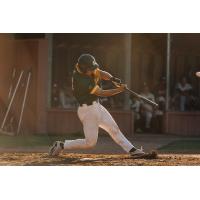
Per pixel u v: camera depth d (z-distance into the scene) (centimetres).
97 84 2839
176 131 5081
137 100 5100
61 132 4956
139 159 2870
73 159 2834
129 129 4947
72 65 5075
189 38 5159
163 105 5100
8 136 4712
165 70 5181
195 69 5200
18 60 4969
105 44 5069
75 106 5034
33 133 4925
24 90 4912
